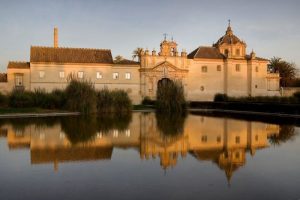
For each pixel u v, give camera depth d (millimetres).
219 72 91125
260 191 13477
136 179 15180
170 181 14852
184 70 86938
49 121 41375
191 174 16062
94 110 56594
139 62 87125
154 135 29203
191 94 88875
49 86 78000
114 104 60062
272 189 13734
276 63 115875
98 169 17031
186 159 19469
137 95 84062
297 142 25578
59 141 25703
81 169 17016
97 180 15000
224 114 57469
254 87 91438
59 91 63156
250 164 18141
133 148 22953
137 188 13836
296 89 94938
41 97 60250
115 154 20875
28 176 15672
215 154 20969
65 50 82312
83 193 13203
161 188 13836
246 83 92375
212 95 90438
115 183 14539
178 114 56812
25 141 25609
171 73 85625
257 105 63312
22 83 76688
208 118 47938
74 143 24812
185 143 25078
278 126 36562
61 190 13570
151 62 84312
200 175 15883
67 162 18578
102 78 81812
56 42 91188
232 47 92938
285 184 14422
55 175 15828
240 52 93500
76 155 20469
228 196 12891
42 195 12977
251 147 23469
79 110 55938
